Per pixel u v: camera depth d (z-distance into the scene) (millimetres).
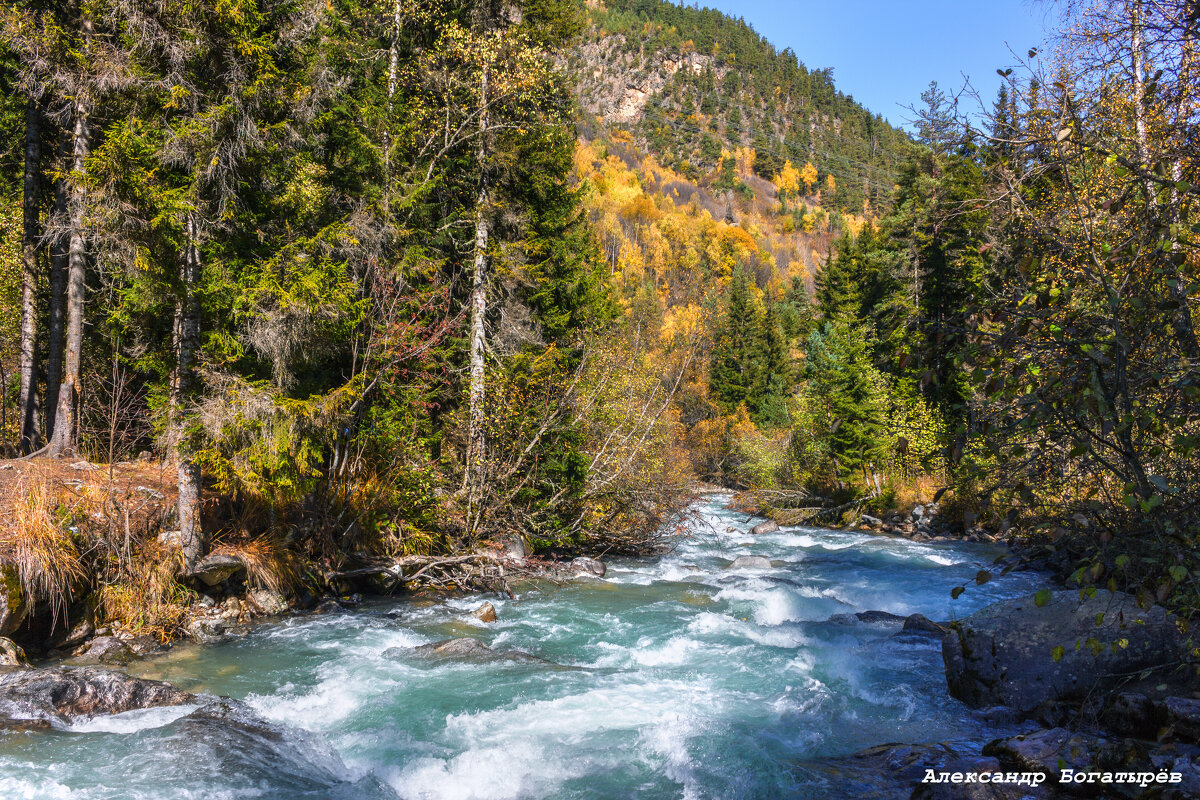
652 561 18141
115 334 11383
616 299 25781
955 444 4648
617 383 19531
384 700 8000
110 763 5988
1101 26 5789
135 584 9977
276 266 10633
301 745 6641
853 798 5602
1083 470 4762
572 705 7938
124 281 11125
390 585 13141
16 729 6551
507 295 18297
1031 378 4316
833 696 8211
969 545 21234
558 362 18328
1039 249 5047
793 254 147500
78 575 9469
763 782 5988
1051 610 7750
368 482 13789
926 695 8219
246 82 10273
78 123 13188
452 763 6434
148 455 14594
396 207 16047
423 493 14516
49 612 9078
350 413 11711
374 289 13250
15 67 14891
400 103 18203
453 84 18578
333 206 14234
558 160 19844
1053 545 4488
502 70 18469
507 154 18156
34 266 16875
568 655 10000
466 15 19656
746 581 15086
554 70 19656
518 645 10367
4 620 8430
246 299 10109
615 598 13469
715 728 7168
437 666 9164
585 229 24969
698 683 8781
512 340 17906
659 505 18969
